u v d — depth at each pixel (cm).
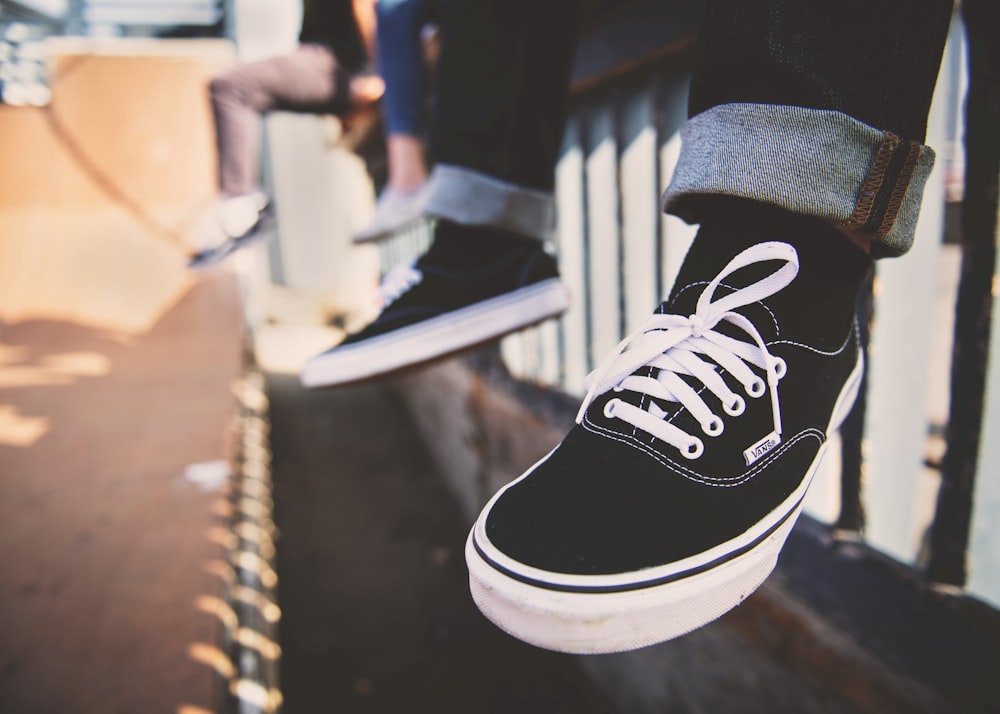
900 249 46
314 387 73
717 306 47
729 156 44
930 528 74
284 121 536
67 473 110
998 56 63
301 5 128
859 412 80
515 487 49
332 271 576
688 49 99
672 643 117
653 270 125
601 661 146
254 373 231
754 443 48
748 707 98
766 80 44
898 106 44
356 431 307
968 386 69
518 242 73
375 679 153
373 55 128
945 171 75
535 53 67
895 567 77
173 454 116
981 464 71
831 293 49
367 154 315
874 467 86
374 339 71
